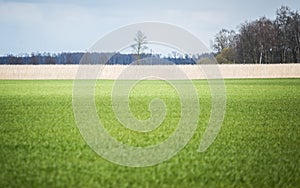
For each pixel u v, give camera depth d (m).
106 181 7.45
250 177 7.83
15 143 10.98
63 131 13.04
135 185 7.25
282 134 12.80
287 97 26.25
